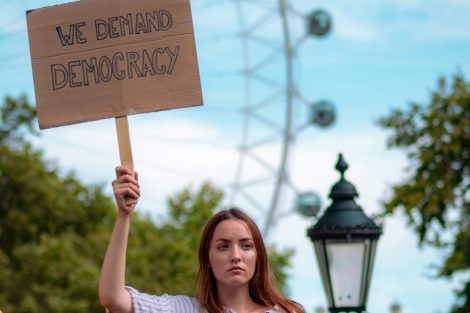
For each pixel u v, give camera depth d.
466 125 26.19
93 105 9.44
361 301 14.74
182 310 8.64
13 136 49.22
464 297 25.55
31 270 45.38
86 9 9.52
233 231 8.70
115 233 8.60
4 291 45.28
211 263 8.73
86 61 9.48
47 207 47.94
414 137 26.75
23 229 47.75
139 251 48.88
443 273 25.64
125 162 9.14
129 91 9.43
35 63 9.51
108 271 8.52
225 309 8.70
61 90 9.47
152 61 9.46
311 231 14.87
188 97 9.44
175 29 9.49
